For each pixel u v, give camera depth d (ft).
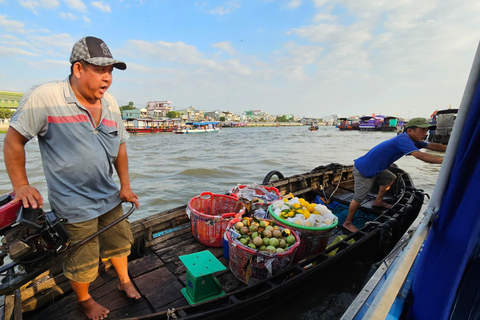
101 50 5.64
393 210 13.48
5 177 31.99
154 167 41.04
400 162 50.03
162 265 9.80
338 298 10.22
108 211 6.95
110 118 6.60
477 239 3.95
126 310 7.77
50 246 5.62
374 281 6.03
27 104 5.34
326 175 21.57
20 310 6.50
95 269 6.76
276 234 9.20
